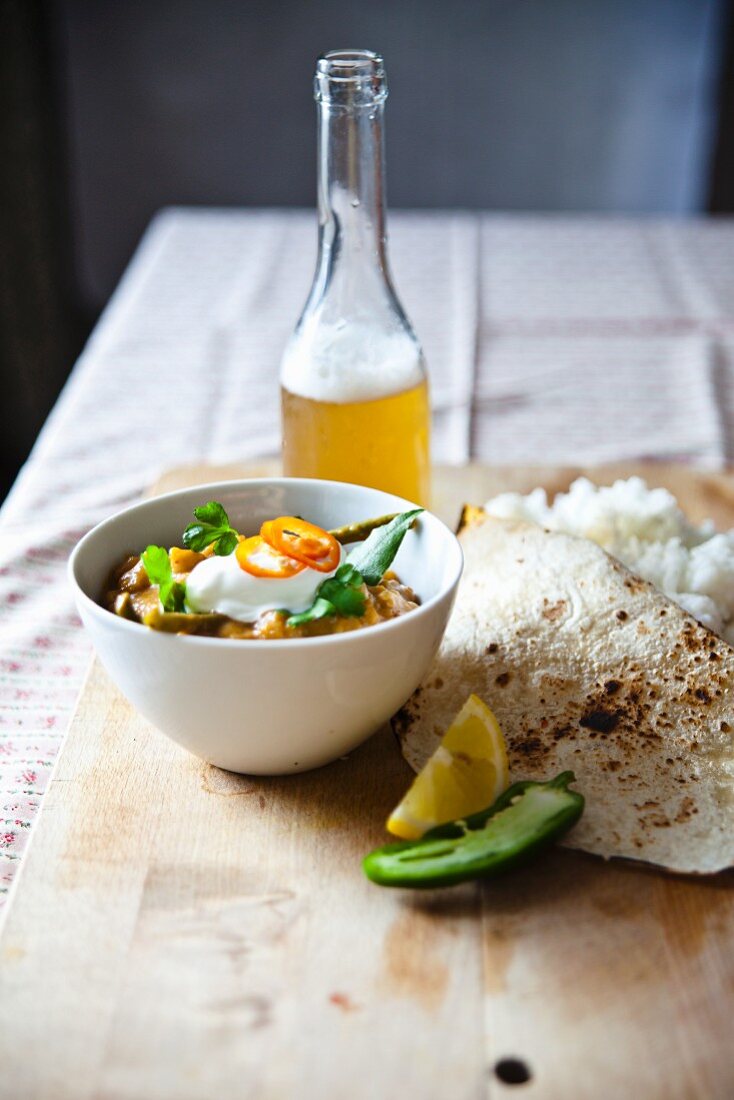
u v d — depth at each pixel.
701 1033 0.43
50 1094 0.41
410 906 0.47
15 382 1.44
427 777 0.48
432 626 0.49
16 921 0.46
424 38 1.54
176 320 0.94
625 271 1.00
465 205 1.68
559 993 0.44
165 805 0.50
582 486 0.65
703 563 0.59
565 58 1.55
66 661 0.60
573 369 0.87
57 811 0.50
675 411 0.83
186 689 0.47
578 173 1.65
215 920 0.46
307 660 0.46
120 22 1.53
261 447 0.78
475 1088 0.41
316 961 0.45
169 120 1.60
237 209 1.67
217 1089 0.41
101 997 0.44
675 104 1.58
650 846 0.48
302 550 0.48
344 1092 0.41
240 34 1.54
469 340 0.91
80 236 1.68
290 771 0.51
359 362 0.62
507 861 0.46
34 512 0.71
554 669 0.54
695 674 0.53
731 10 1.47
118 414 0.82
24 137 1.38
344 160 0.61
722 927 0.46
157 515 0.54
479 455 0.78
